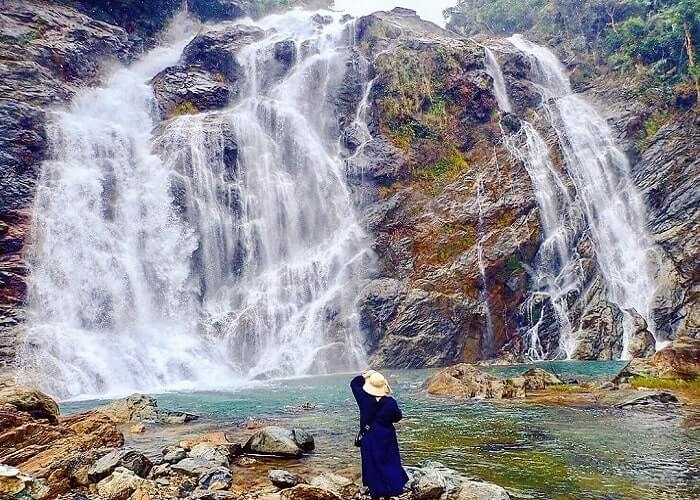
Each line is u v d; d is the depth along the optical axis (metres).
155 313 27.67
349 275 30.42
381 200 32.25
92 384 21.06
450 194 32.19
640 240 32.84
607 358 27.23
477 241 30.31
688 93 37.53
